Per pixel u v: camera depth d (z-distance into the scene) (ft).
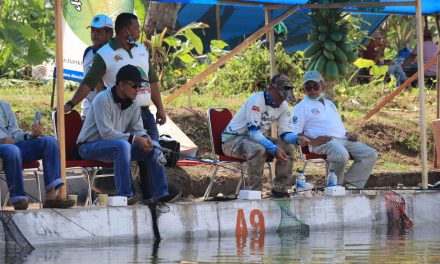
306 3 72.90
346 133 66.74
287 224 58.54
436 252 48.34
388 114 94.02
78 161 53.83
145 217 52.70
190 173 70.18
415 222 65.62
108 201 51.80
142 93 56.29
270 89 60.85
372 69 104.37
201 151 77.77
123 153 52.29
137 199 56.90
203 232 55.01
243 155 60.29
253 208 57.41
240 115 60.90
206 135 79.15
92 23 59.88
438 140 80.18
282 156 59.41
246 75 95.09
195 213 54.80
